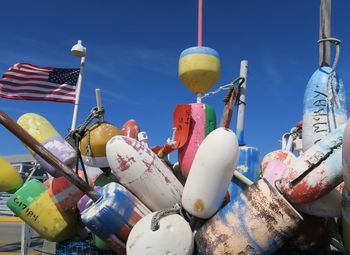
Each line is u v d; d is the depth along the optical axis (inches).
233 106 128.6
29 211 149.6
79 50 190.7
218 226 109.7
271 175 127.4
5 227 566.3
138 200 122.0
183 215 121.0
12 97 204.4
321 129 133.3
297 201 109.7
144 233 107.0
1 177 169.5
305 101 138.9
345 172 99.5
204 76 145.6
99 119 144.3
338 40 136.5
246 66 150.2
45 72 207.5
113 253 149.8
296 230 112.7
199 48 147.5
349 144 95.1
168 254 105.6
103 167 146.6
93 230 117.2
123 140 121.6
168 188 121.0
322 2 142.9
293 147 176.7
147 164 120.1
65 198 149.0
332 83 134.4
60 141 142.7
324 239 121.3
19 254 331.9
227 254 107.5
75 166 142.2
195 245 113.4
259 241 106.2
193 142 134.6
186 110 136.2
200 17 152.1
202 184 111.7
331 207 113.5
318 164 107.6
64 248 159.6
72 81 206.1
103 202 116.5
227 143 111.2
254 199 108.2
